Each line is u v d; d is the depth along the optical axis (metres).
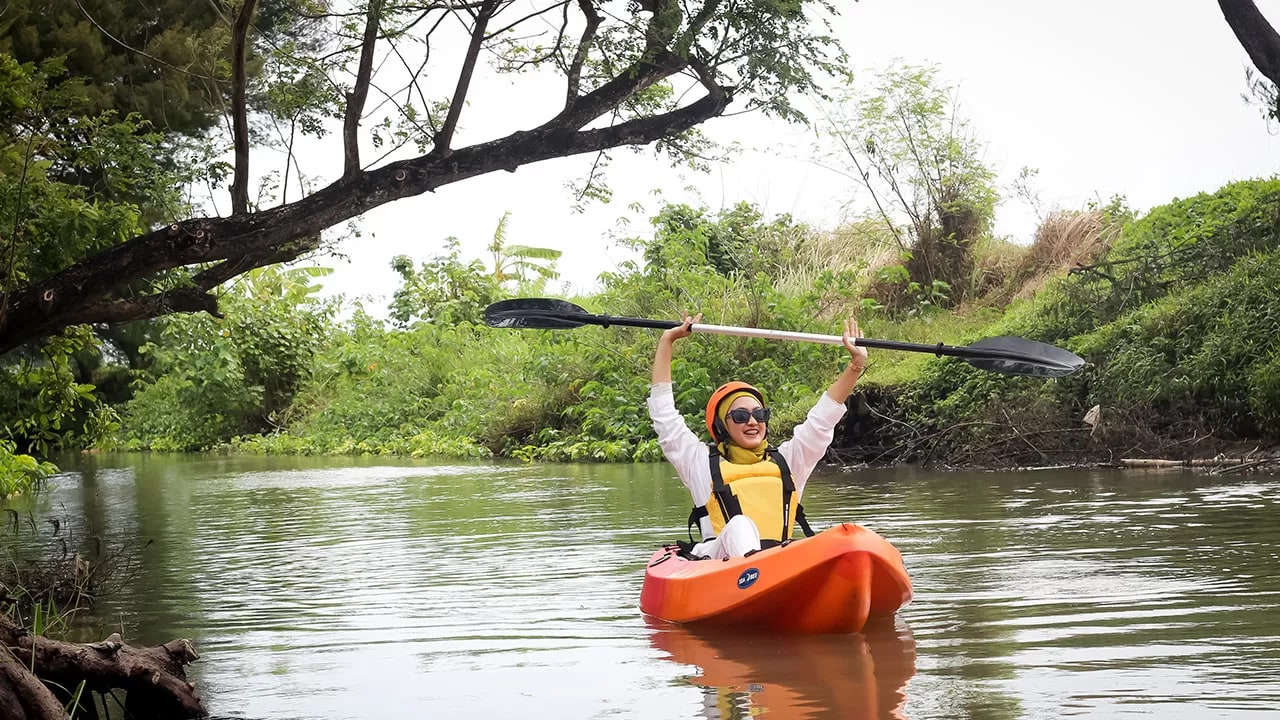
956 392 15.23
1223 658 4.73
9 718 3.92
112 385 25.91
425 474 17.38
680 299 19.88
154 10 12.06
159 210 10.73
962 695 4.37
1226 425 13.43
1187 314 14.22
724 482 6.20
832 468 15.09
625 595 6.81
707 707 4.35
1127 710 4.07
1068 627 5.44
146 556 9.29
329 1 10.62
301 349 28.67
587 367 20.42
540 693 4.66
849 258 22.08
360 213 9.20
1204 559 7.12
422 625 6.15
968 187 20.73
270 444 26.23
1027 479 12.50
